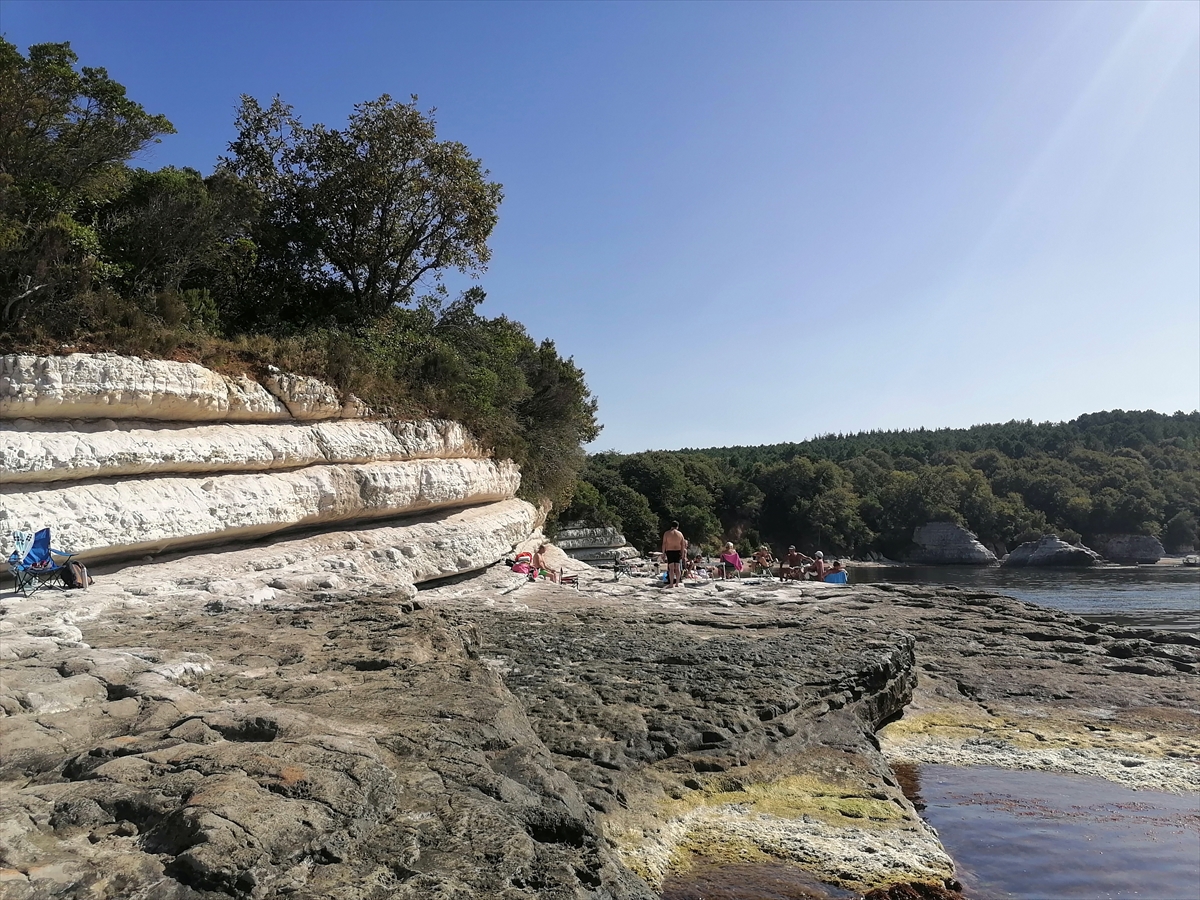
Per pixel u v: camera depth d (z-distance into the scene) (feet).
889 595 61.62
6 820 11.29
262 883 10.53
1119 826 25.36
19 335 38.32
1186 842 24.03
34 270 39.86
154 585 35.50
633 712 27.61
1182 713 38.58
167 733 15.40
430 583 58.70
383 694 19.89
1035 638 51.26
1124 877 21.53
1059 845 23.71
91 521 37.45
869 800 24.21
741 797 24.04
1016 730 36.42
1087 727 36.88
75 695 17.71
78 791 12.39
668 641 40.06
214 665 22.12
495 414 75.46
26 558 32.65
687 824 22.15
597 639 39.91
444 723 17.92
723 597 59.98
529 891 11.65
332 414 54.39
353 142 77.92
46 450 36.63
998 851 23.21
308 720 16.40
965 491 365.40
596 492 222.89
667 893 18.49
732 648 38.58
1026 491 374.22
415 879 11.31
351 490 53.47
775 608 55.11
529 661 34.50
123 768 13.28
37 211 48.08
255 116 78.43
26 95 46.91
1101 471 384.47
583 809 16.49
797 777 25.72
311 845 11.54
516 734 18.90
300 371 52.47
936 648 48.08
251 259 68.49
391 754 15.62
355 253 79.56
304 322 70.79
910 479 379.55
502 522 69.77
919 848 21.22
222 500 44.34
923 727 36.96
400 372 66.44
